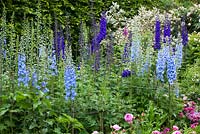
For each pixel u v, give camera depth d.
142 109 5.98
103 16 7.17
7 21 7.32
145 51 6.83
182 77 7.45
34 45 5.61
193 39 9.05
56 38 6.45
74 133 5.31
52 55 6.01
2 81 5.13
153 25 9.02
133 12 9.80
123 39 8.08
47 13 7.94
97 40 6.76
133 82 6.26
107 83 6.07
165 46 6.01
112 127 5.21
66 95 5.16
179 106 6.04
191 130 5.51
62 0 8.30
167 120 5.94
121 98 6.12
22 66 5.13
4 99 4.91
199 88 6.81
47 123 5.09
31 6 7.78
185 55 8.30
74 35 8.24
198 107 6.29
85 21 8.54
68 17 7.70
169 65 5.85
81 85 5.63
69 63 5.15
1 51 5.25
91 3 8.14
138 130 5.15
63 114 4.97
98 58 6.25
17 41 5.27
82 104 5.46
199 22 10.00
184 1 12.77
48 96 5.24
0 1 7.41
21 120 5.07
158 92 6.12
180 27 9.56
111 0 9.65
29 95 4.83
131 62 6.43
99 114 5.51
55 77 5.73
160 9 10.48
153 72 6.52
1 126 4.88
